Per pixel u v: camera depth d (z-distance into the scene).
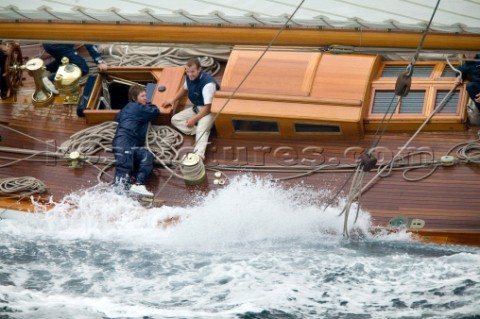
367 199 46.81
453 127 48.78
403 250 44.62
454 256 43.94
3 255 44.41
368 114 49.47
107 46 55.97
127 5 44.31
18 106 53.75
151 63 54.78
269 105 49.59
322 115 49.00
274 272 43.06
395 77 50.41
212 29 44.75
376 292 41.56
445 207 46.06
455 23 43.12
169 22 44.94
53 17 45.38
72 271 43.38
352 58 50.41
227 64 50.88
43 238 46.00
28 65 52.88
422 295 41.19
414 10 43.06
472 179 46.94
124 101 56.22
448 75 50.16
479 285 41.66
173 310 40.31
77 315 39.78
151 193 47.88
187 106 52.38
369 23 43.38
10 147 51.06
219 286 42.12
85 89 53.25
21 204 47.81
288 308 40.44
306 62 50.38
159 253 44.78
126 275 43.06
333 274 42.78
